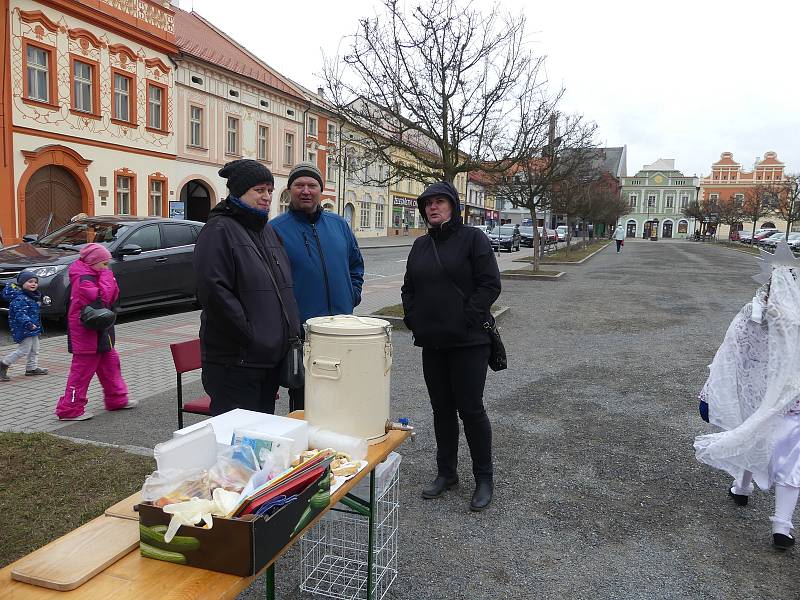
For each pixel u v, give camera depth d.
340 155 14.15
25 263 9.34
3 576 1.68
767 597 2.96
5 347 8.34
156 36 24.27
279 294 3.19
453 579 3.08
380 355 2.60
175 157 26.19
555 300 13.93
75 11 20.42
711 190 92.75
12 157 18.77
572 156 18.19
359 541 3.14
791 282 3.38
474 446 3.88
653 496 4.06
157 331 9.77
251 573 1.68
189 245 11.54
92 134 21.67
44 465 4.11
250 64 32.50
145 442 4.91
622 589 3.02
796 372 3.29
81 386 5.43
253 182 3.12
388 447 2.61
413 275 3.85
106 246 10.17
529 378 7.04
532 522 3.69
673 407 5.96
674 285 17.44
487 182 20.72
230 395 3.14
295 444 2.29
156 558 1.76
